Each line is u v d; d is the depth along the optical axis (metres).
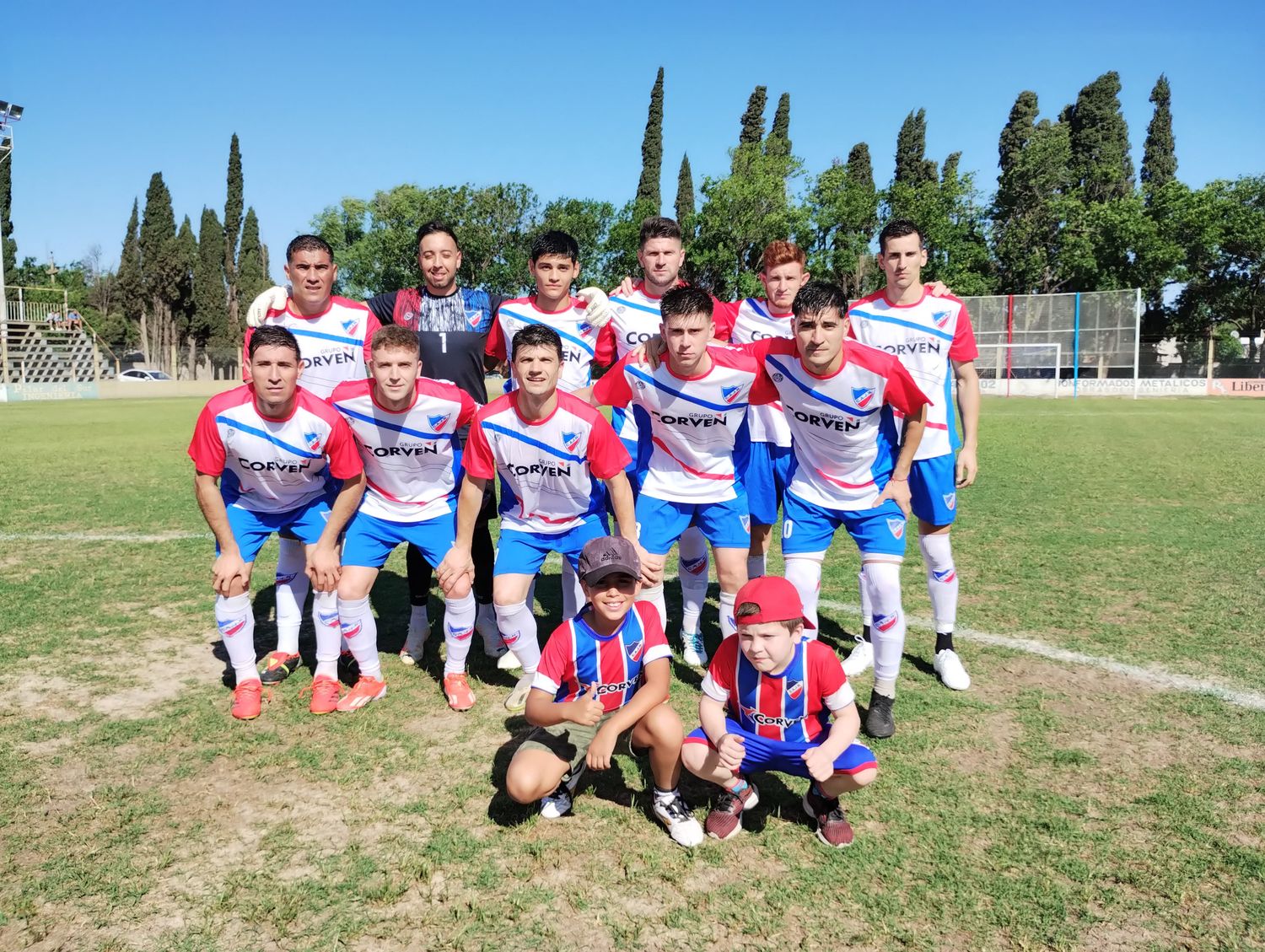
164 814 3.17
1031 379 35.47
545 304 5.02
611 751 2.96
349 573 4.27
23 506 9.59
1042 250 44.06
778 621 2.83
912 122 50.12
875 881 2.74
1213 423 20.28
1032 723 3.89
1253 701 4.11
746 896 2.67
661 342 4.18
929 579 4.52
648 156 50.91
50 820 3.13
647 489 4.46
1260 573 6.43
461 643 4.27
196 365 64.44
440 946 2.44
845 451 4.07
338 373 4.96
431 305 5.25
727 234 44.59
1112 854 2.85
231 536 4.14
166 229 56.56
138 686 4.43
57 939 2.47
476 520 4.76
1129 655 4.74
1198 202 41.12
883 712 3.79
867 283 46.06
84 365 46.41
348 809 3.21
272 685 4.52
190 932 2.51
